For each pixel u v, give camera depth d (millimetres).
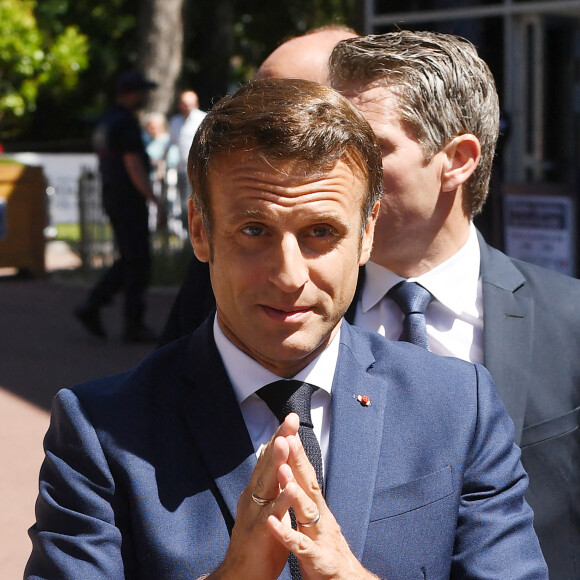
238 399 2334
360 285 3242
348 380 2391
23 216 17344
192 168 2221
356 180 2172
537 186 12203
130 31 35188
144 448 2242
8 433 8273
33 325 13133
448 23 13422
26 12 29094
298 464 2031
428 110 2990
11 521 6457
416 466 2334
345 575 2035
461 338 3148
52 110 37438
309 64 3568
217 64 27719
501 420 2492
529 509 2479
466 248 3193
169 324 3580
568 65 13336
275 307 2160
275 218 2100
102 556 2143
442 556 2301
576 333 3078
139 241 11648
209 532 2182
